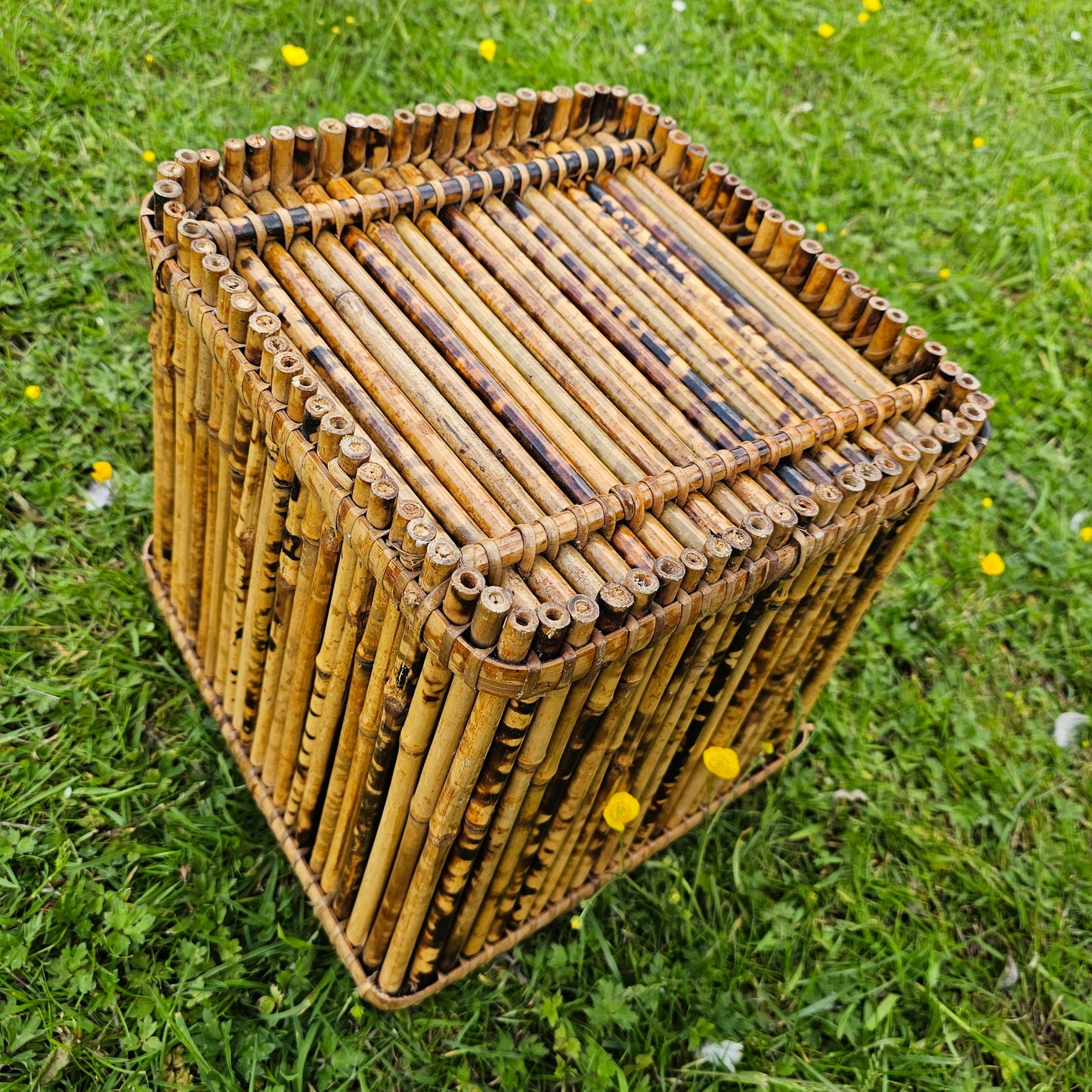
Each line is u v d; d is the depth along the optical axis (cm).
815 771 235
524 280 171
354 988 183
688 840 218
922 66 404
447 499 136
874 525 162
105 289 262
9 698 200
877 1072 191
